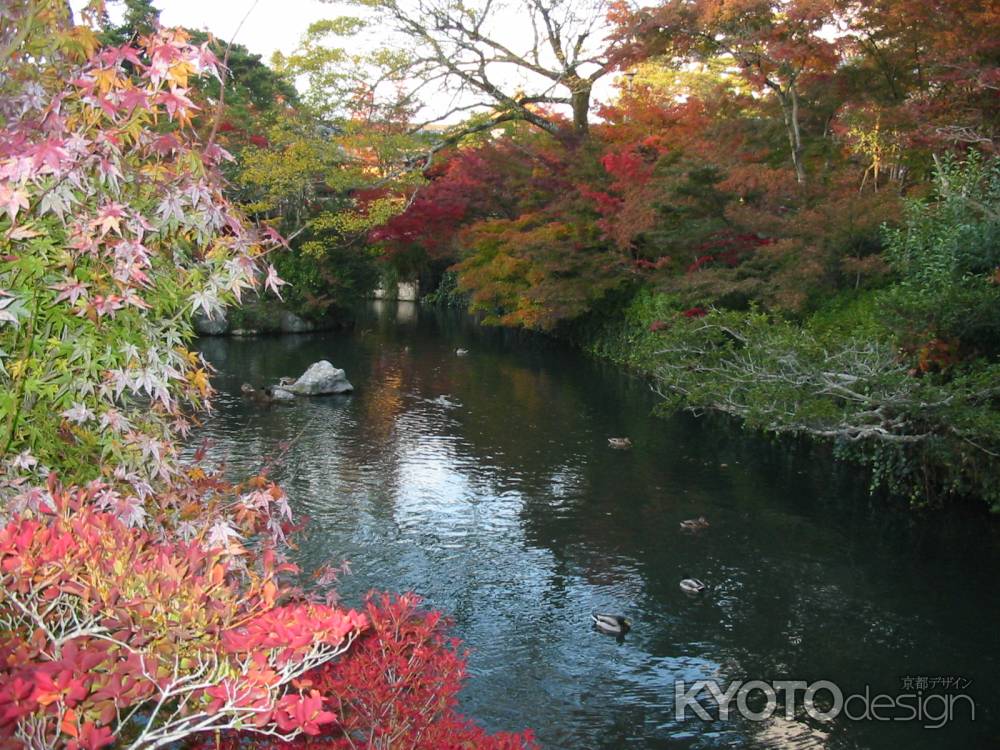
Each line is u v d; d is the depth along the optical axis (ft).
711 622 31.89
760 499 46.62
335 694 14.92
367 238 125.08
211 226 15.78
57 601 10.05
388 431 61.16
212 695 9.08
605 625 30.96
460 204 116.06
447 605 32.81
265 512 16.98
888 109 63.41
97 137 13.92
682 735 24.63
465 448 56.90
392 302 197.98
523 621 31.68
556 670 28.22
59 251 14.35
